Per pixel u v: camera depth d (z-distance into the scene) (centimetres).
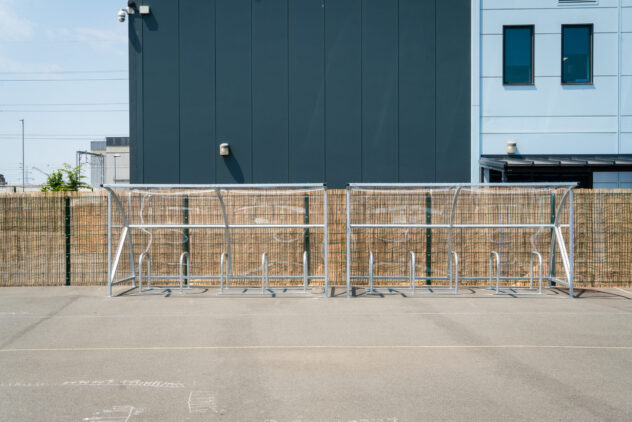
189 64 1399
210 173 1395
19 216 1130
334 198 1133
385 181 1385
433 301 955
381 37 1390
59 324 779
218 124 1395
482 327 756
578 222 1115
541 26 1388
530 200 1114
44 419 437
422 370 561
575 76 1405
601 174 1405
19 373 554
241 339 691
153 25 1399
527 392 496
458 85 1384
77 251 1132
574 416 441
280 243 1128
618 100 1388
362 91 1388
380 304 928
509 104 1391
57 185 1902
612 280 1116
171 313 854
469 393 493
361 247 1120
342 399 479
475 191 1085
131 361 595
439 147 1384
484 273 1120
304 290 1030
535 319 809
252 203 1124
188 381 528
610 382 524
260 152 1394
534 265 1127
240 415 444
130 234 1084
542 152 1390
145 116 1401
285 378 536
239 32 1395
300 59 1390
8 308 895
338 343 670
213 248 1130
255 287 1099
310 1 1391
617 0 1381
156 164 1398
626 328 750
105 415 445
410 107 1385
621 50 1385
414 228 1117
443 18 1388
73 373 554
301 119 1390
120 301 955
